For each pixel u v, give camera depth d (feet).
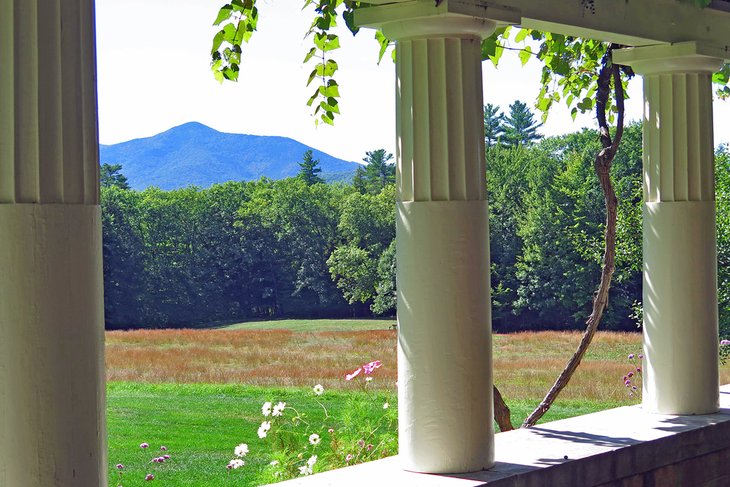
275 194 219.61
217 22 18.03
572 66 23.43
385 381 82.38
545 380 82.48
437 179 13.94
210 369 109.91
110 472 39.06
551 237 163.53
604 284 20.40
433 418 14.05
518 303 165.17
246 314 216.54
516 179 171.94
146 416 59.57
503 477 13.84
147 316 209.77
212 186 219.61
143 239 211.00
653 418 18.19
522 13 14.56
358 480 13.88
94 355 9.61
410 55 14.03
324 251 216.95
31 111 9.25
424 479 13.80
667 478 16.63
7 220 9.28
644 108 18.57
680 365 18.34
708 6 18.13
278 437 20.03
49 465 9.32
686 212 18.13
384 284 210.18
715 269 18.53
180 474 38.27
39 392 9.29
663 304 18.40
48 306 9.29
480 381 14.14
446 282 13.91
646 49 17.95
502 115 239.91
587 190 160.25
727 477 18.01
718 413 18.56
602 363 87.40
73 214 9.43
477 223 14.07
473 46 14.06
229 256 217.15
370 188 234.17
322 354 135.74
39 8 9.23
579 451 15.49
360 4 15.39
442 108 13.89
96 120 9.78
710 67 18.15
